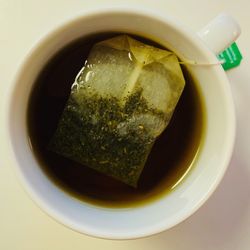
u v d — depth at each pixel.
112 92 0.12
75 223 0.10
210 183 0.11
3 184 0.13
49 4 0.13
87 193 0.12
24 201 0.13
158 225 0.10
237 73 0.13
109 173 0.12
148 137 0.12
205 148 0.12
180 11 0.13
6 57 0.13
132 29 0.11
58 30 0.10
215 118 0.11
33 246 0.13
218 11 0.13
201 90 0.12
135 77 0.12
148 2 0.13
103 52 0.12
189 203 0.11
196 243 0.13
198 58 0.11
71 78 0.12
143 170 0.13
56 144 0.12
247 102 0.13
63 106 0.12
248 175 0.13
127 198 0.12
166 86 0.12
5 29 0.13
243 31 0.13
